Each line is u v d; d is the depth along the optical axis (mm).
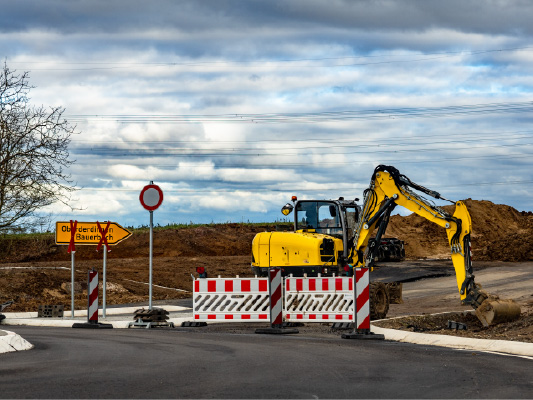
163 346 13875
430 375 10383
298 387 9305
